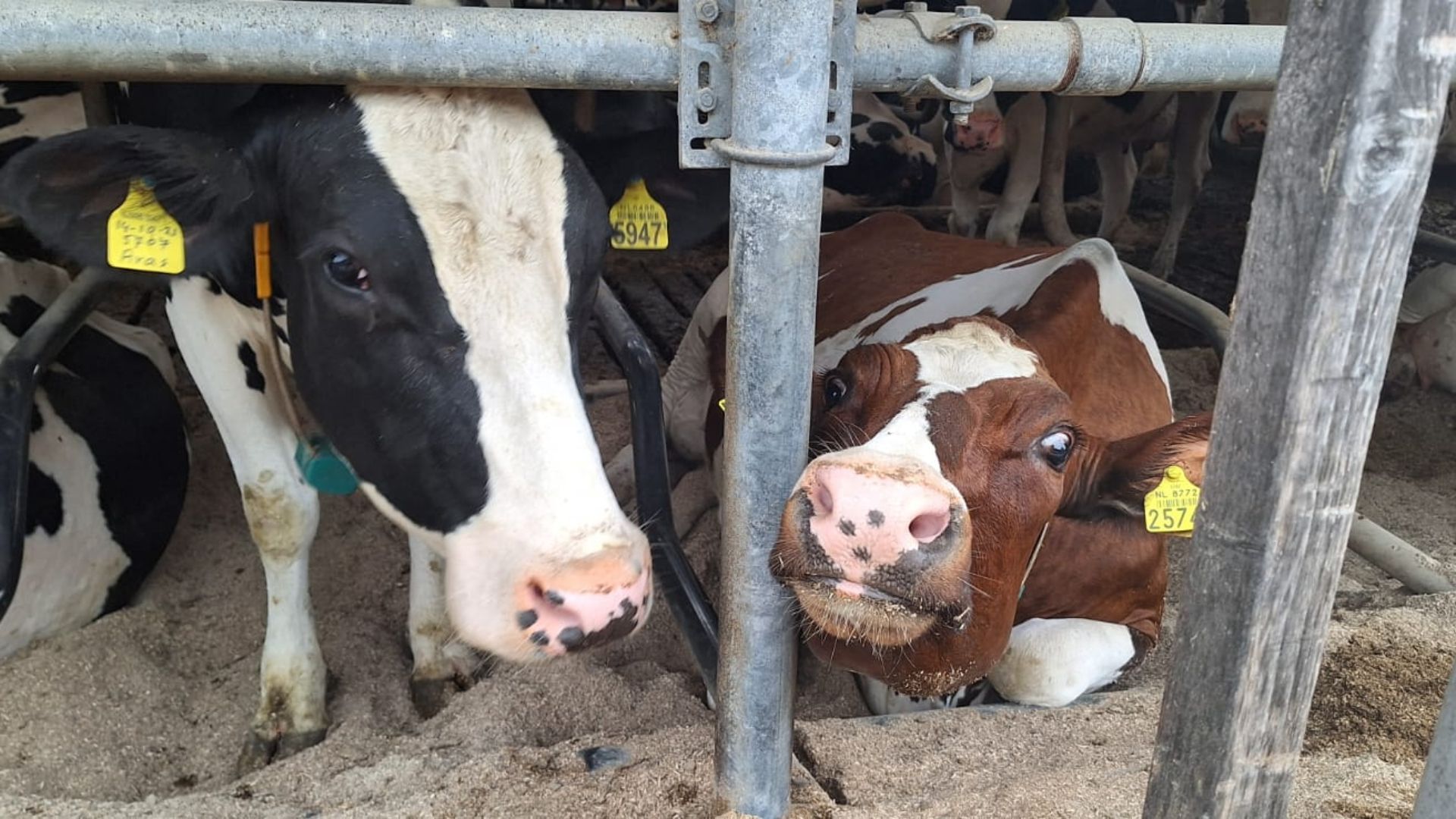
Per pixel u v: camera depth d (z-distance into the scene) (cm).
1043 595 300
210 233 239
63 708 305
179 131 225
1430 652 311
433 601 329
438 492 227
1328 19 126
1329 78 127
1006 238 709
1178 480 247
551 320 222
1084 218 909
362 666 343
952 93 180
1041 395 240
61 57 159
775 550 198
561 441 217
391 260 217
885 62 179
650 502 276
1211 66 191
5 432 278
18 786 277
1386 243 132
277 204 232
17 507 277
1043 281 339
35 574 331
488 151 222
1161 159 1088
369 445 233
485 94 227
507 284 219
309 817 243
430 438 222
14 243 441
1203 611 151
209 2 162
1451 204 978
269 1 165
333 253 220
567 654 214
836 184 877
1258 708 152
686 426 465
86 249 227
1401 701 291
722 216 275
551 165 226
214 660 347
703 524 424
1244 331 141
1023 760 260
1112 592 306
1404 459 514
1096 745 269
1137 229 884
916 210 896
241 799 259
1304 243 132
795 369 187
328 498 430
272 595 311
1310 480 141
